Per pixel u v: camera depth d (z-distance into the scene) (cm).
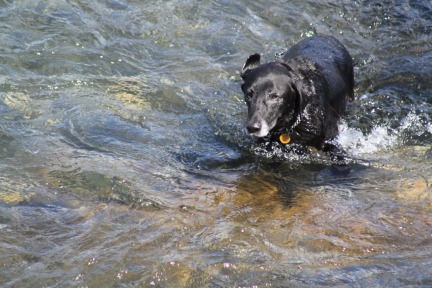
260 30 1770
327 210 1080
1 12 1709
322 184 1178
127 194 1109
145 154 1252
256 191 1148
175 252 955
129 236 992
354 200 1113
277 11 1864
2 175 1144
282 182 1185
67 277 898
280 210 1081
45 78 1486
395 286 878
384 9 1889
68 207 1068
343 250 965
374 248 970
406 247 973
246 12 1844
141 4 1831
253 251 959
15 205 1065
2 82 1447
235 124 1376
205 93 1484
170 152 1269
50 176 1152
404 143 1316
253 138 1314
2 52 1549
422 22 1828
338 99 1353
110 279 896
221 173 1209
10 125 1302
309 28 1795
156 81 1516
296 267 923
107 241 979
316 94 1270
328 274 906
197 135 1335
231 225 1027
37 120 1330
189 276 903
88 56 1580
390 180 1178
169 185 1152
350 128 1370
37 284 884
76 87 1466
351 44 1731
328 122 1289
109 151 1248
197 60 1616
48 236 990
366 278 897
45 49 1581
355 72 1602
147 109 1411
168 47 1664
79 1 1803
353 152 1287
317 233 1007
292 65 1287
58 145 1254
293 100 1248
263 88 1214
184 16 1795
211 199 1112
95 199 1092
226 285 886
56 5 1772
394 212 1066
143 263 929
